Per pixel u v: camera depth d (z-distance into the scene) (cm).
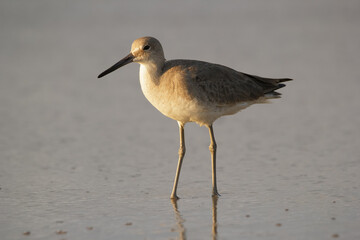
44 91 2227
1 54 3005
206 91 1092
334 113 1816
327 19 4009
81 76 2497
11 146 1516
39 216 989
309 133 1602
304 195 1083
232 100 1130
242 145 1509
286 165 1307
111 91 2242
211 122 1145
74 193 1131
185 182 1209
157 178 1242
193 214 994
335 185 1140
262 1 4969
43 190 1152
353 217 947
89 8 4531
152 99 1111
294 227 909
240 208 1020
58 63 2772
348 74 2388
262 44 3111
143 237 884
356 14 4191
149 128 1730
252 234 884
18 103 2036
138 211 1015
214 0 4953
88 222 956
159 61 1109
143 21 3978
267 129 1673
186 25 3809
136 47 1104
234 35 3416
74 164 1355
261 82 1195
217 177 1235
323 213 973
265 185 1161
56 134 1648
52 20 4050
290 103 1983
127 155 1438
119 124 1772
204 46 3044
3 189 1156
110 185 1188
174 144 1550
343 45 3045
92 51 3047
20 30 3706
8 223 954
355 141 1495
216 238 873
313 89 2158
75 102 2061
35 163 1361
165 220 964
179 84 1074
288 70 2462
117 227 930
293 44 3105
